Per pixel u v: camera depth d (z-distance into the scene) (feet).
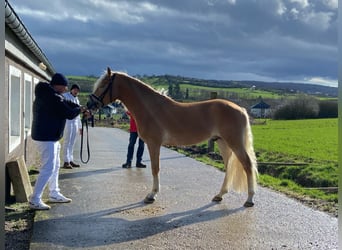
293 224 19.47
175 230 18.17
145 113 23.52
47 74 57.98
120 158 43.68
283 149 60.70
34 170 32.37
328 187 32.42
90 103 23.79
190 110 23.41
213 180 30.68
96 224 18.76
